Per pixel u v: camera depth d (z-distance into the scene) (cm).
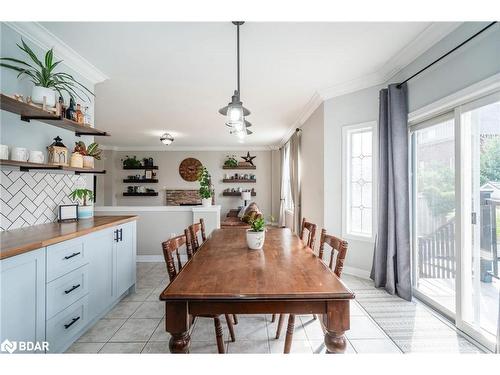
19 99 176
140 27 205
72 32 211
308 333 202
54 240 161
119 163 784
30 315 146
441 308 232
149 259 422
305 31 212
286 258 167
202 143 736
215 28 207
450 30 203
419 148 267
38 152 195
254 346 185
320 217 374
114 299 243
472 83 183
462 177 200
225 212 789
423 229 262
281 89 339
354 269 329
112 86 325
